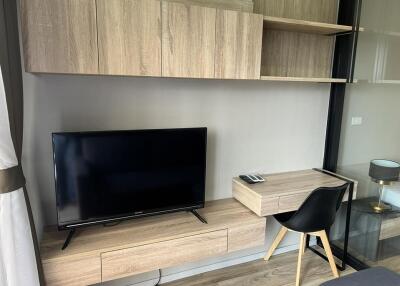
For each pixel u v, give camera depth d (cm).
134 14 163
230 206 232
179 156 200
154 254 181
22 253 133
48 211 193
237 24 190
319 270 254
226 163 245
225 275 246
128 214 190
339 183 243
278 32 239
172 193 202
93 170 176
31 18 143
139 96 205
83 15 153
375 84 242
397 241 233
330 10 255
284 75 250
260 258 270
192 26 178
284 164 271
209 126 232
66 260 160
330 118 279
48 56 149
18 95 142
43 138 183
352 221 273
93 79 191
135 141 185
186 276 243
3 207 126
